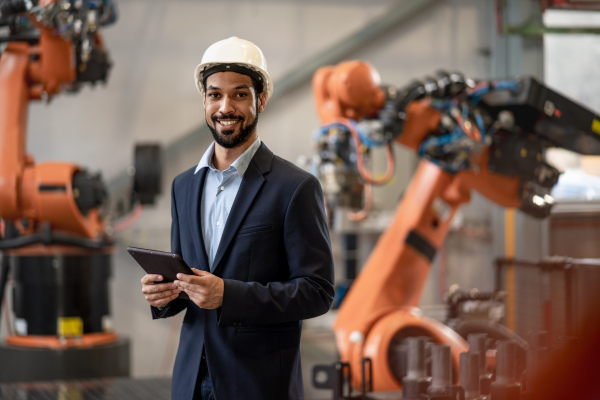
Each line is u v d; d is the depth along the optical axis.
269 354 1.67
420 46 5.61
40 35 3.48
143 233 5.03
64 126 5.01
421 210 3.44
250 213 1.68
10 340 3.93
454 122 3.32
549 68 5.53
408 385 2.43
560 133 3.33
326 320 4.55
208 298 1.55
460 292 3.55
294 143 5.38
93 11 3.41
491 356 2.62
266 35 5.33
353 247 4.93
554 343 2.26
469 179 3.40
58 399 3.32
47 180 3.63
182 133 5.18
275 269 1.69
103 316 4.02
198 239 1.72
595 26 5.55
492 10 5.69
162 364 5.06
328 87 3.36
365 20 5.49
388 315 3.24
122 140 5.10
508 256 5.48
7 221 3.78
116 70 5.09
